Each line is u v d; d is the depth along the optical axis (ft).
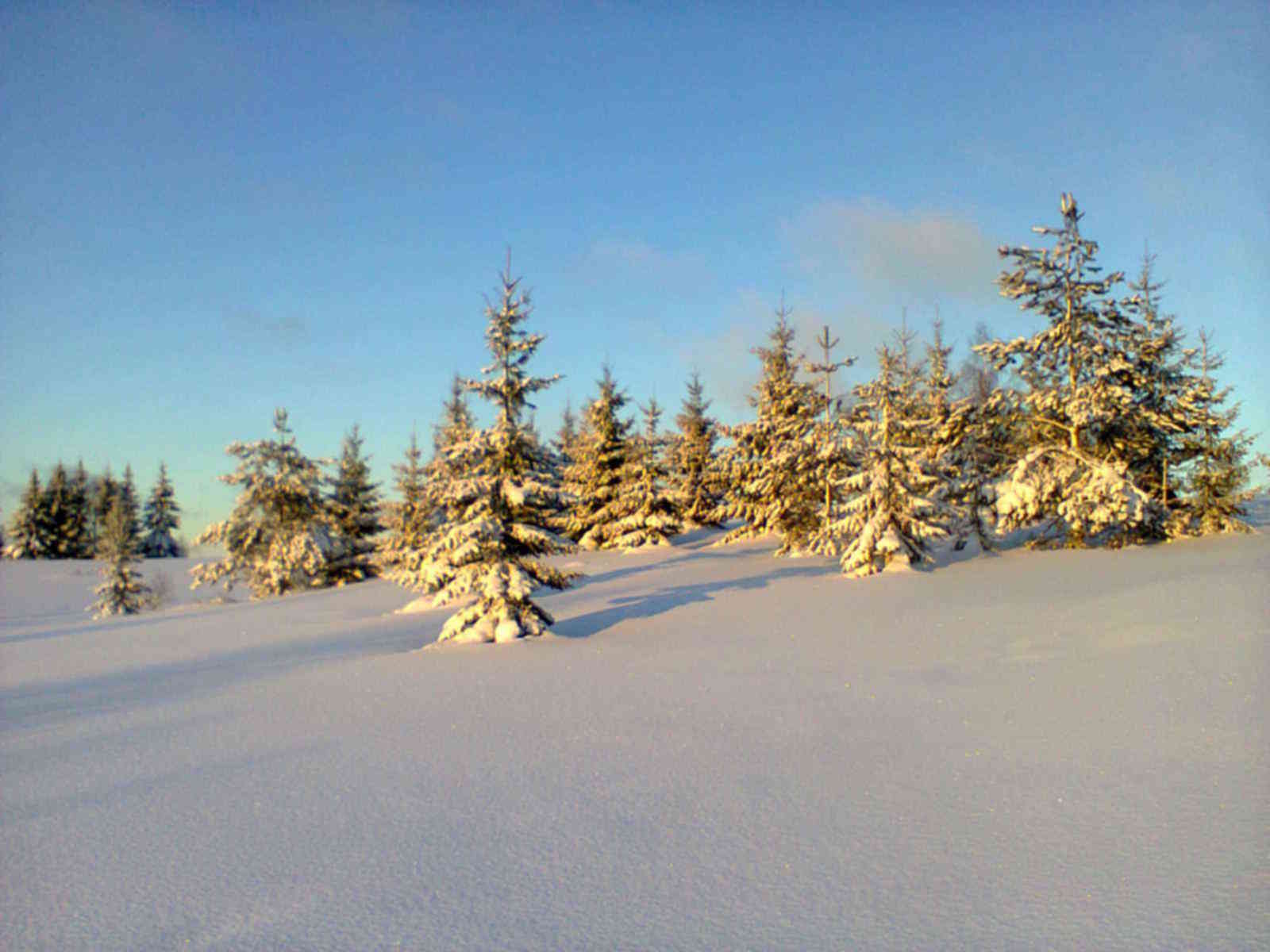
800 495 103.55
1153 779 18.54
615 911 13.67
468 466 55.42
